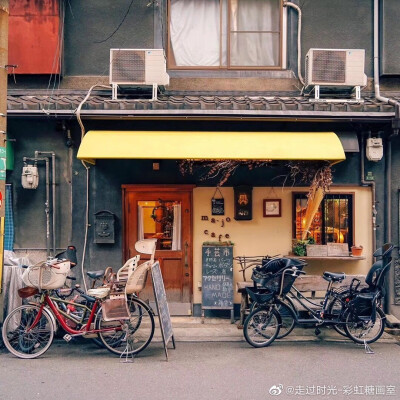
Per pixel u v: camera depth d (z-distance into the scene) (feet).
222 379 17.89
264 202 26.66
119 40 28.32
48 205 26.43
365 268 26.76
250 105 24.29
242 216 26.21
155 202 26.81
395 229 26.68
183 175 26.58
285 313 26.30
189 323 25.58
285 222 26.71
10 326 21.45
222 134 24.18
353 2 28.55
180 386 17.21
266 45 28.99
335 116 24.34
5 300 22.29
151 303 26.78
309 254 25.82
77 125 26.40
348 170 26.71
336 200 26.91
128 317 19.86
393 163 26.73
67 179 26.58
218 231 26.71
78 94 27.94
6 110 22.17
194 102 24.97
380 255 22.22
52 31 27.50
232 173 26.66
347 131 25.63
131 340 20.74
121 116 24.14
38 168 26.61
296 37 28.66
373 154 25.77
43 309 20.45
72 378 17.99
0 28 21.58
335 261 26.81
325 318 22.11
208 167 26.55
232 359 20.18
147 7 28.30
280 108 24.35
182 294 26.78
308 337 23.36
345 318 21.85
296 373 18.56
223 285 25.49
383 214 26.78
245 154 22.49
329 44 28.53
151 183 26.58
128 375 18.30
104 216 26.05
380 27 28.35
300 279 24.13
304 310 22.54
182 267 26.78
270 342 21.99
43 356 20.62
